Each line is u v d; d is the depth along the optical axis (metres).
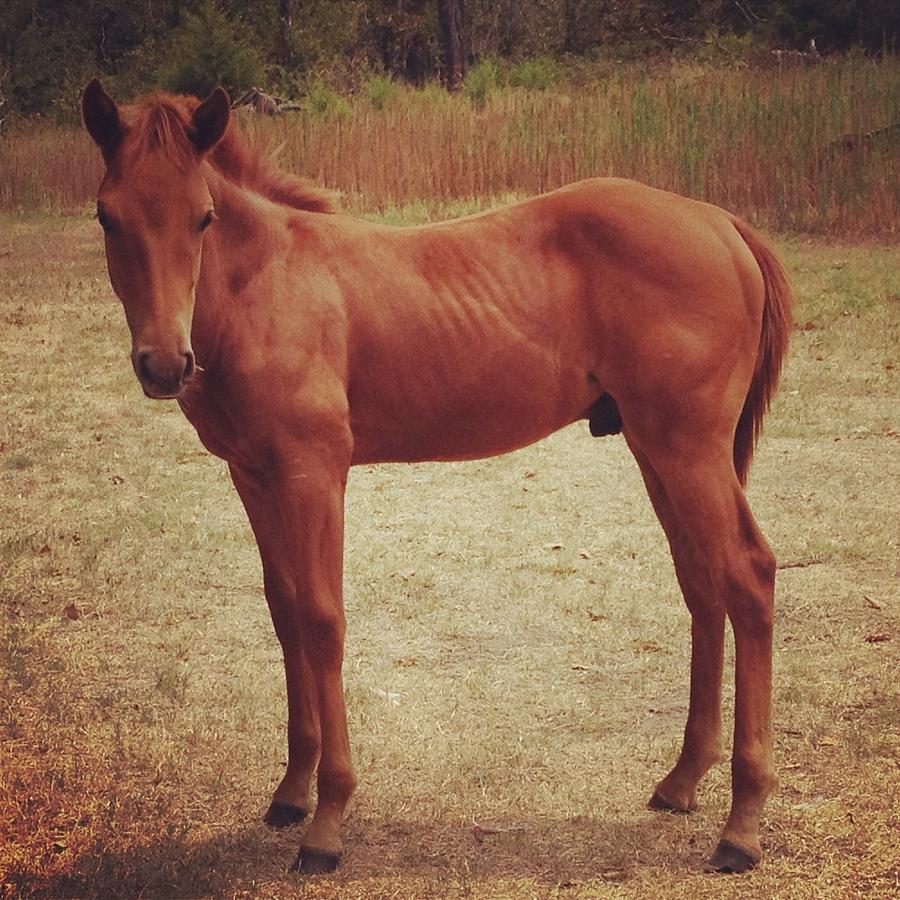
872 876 3.37
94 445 8.05
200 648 5.18
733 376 3.63
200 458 7.86
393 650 5.12
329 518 3.49
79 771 4.14
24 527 6.60
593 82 23.42
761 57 25.41
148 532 6.50
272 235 3.57
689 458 3.60
